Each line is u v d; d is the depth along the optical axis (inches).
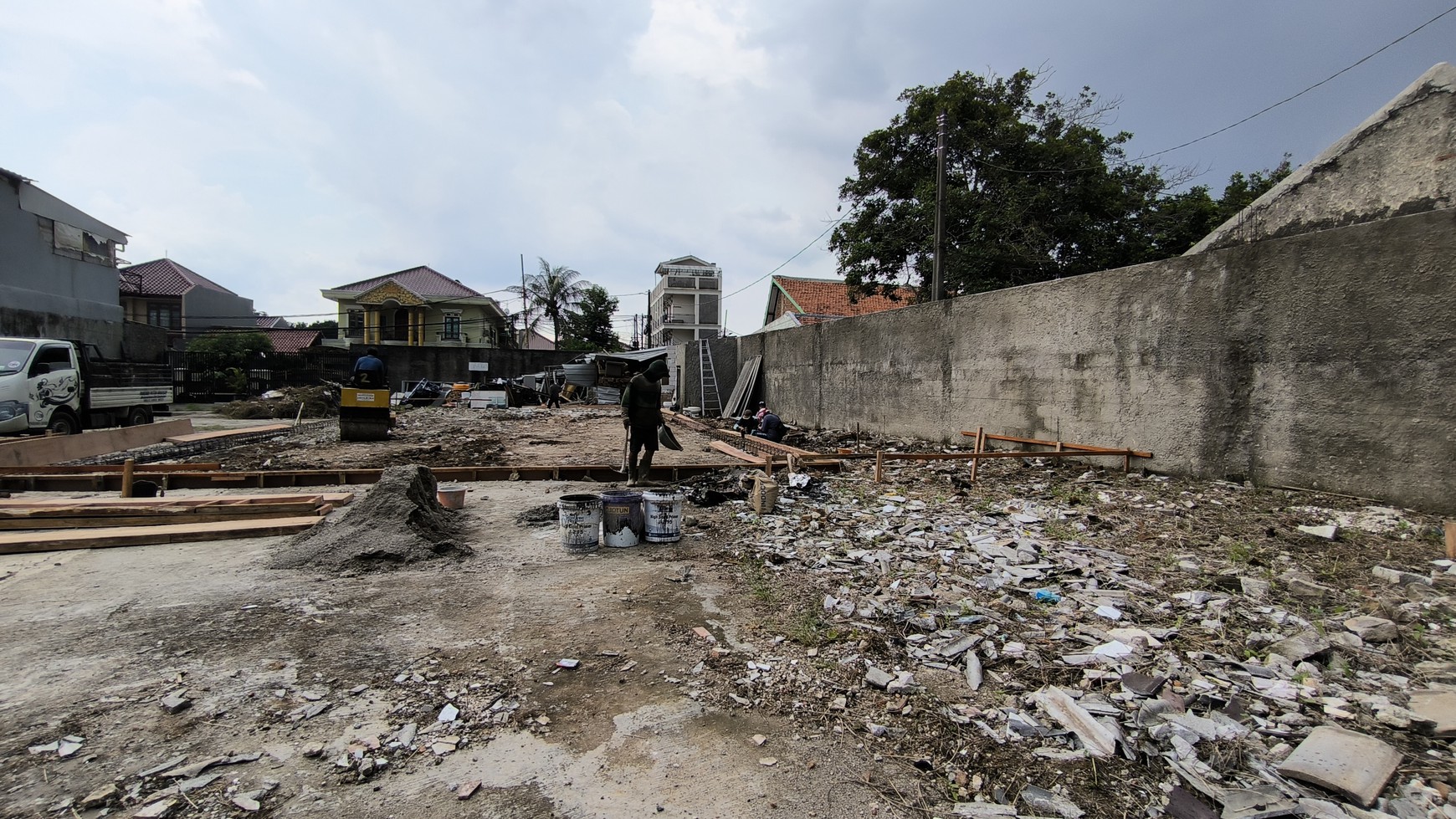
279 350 1610.5
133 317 1481.3
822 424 616.1
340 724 107.1
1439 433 197.0
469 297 1690.5
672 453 461.4
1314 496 226.5
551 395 1051.9
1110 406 315.0
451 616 155.3
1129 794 91.0
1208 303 267.9
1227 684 118.3
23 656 130.0
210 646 136.0
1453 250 193.5
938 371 446.9
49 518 224.7
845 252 841.5
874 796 91.3
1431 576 159.6
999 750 101.7
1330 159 249.1
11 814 84.0
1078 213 714.2
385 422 512.1
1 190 765.3
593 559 203.3
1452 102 214.8
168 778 92.0
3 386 413.1
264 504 248.8
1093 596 163.3
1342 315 221.8
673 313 2203.5
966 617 151.2
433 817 85.6
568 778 94.3
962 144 724.0
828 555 206.4
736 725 109.3
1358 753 93.1
